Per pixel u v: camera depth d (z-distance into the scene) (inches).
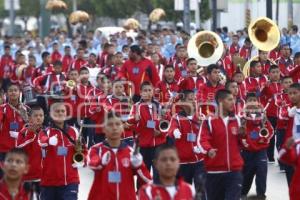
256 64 1244.5
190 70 1268.5
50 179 801.6
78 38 2650.1
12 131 965.8
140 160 681.6
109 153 686.5
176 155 580.7
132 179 690.2
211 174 802.2
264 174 944.3
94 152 690.2
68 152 804.0
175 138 894.4
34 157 840.9
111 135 686.5
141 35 2181.3
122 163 685.3
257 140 935.0
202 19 3078.2
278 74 1197.7
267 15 1988.2
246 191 956.6
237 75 1235.9
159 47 1868.8
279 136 1102.4
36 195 860.0
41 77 1352.1
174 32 2308.1
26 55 2220.7
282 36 2016.5
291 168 920.3
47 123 870.4
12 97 967.0
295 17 2522.1
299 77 1301.7
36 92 1326.3
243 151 940.0
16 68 1836.9
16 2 2906.0
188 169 900.0
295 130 877.2
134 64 1293.1
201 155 890.1
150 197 578.6
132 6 3745.1
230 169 796.6
